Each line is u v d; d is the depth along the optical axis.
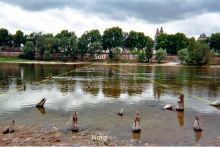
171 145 13.23
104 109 21.47
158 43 161.25
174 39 160.50
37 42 142.12
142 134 14.95
